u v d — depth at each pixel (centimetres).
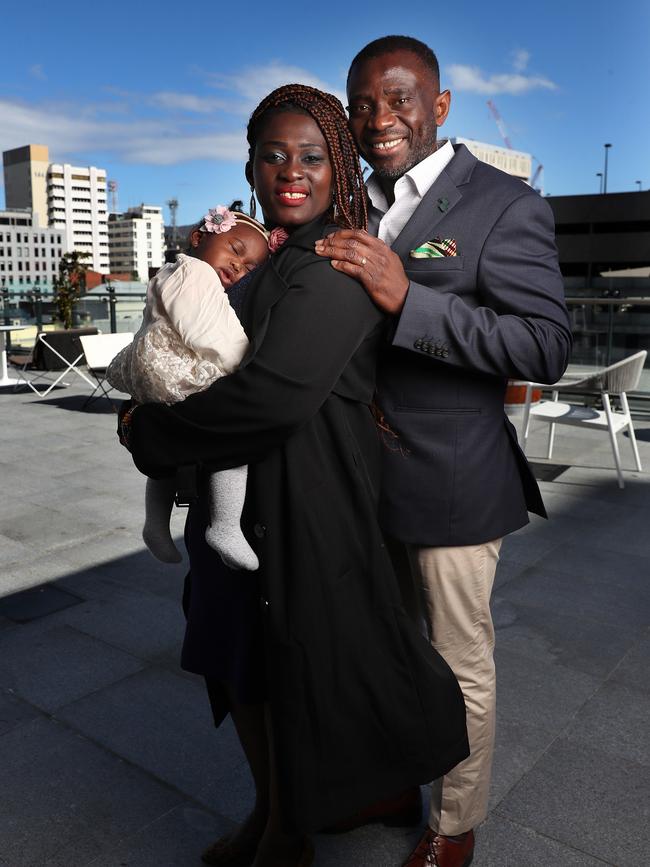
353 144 157
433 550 177
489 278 165
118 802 224
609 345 859
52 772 238
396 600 157
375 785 158
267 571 148
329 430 151
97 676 295
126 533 461
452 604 179
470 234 166
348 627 152
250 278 152
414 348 157
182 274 142
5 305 1298
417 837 209
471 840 194
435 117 179
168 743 253
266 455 147
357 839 208
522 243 165
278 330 140
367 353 155
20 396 961
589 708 272
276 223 157
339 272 146
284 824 155
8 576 396
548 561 414
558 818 215
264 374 139
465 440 172
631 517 490
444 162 177
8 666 303
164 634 331
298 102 151
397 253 173
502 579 390
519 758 243
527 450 670
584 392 568
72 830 212
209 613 167
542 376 165
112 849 205
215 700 181
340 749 154
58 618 346
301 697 150
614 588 379
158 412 146
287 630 148
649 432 749
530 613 351
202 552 166
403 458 174
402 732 158
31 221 19075
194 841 209
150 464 150
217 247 152
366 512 153
